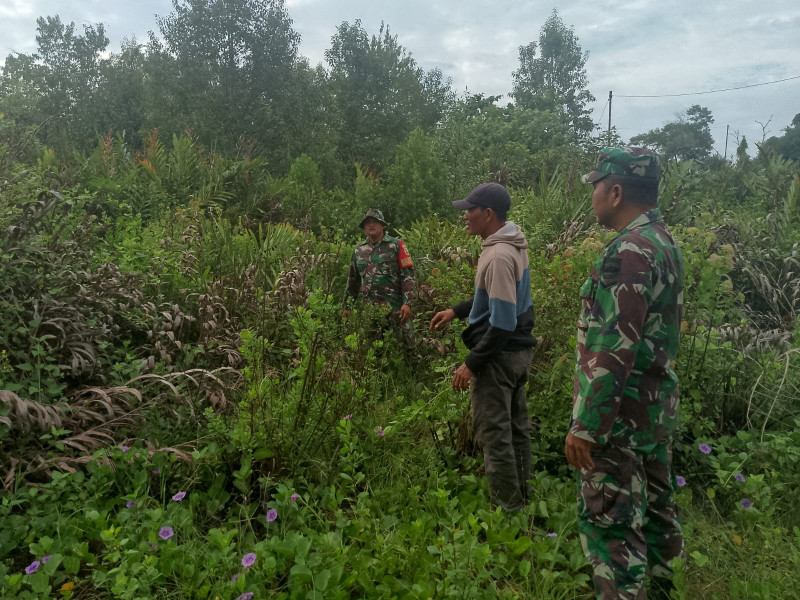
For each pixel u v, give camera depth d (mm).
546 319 4180
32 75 32531
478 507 2934
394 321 4941
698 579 2492
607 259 1945
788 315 6020
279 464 3010
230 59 26500
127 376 3729
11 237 3576
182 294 5180
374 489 3041
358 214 12195
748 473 3289
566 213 9695
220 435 3150
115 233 7328
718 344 4129
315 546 2398
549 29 49250
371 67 30719
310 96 28453
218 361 4266
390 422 3516
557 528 2736
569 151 20953
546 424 3588
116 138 12625
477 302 2908
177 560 2271
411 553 2383
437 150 16203
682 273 2076
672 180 11047
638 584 1979
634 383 1979
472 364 2785
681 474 3361
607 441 1979
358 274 5074
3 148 4469
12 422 2842
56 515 2564
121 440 3195
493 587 2211
